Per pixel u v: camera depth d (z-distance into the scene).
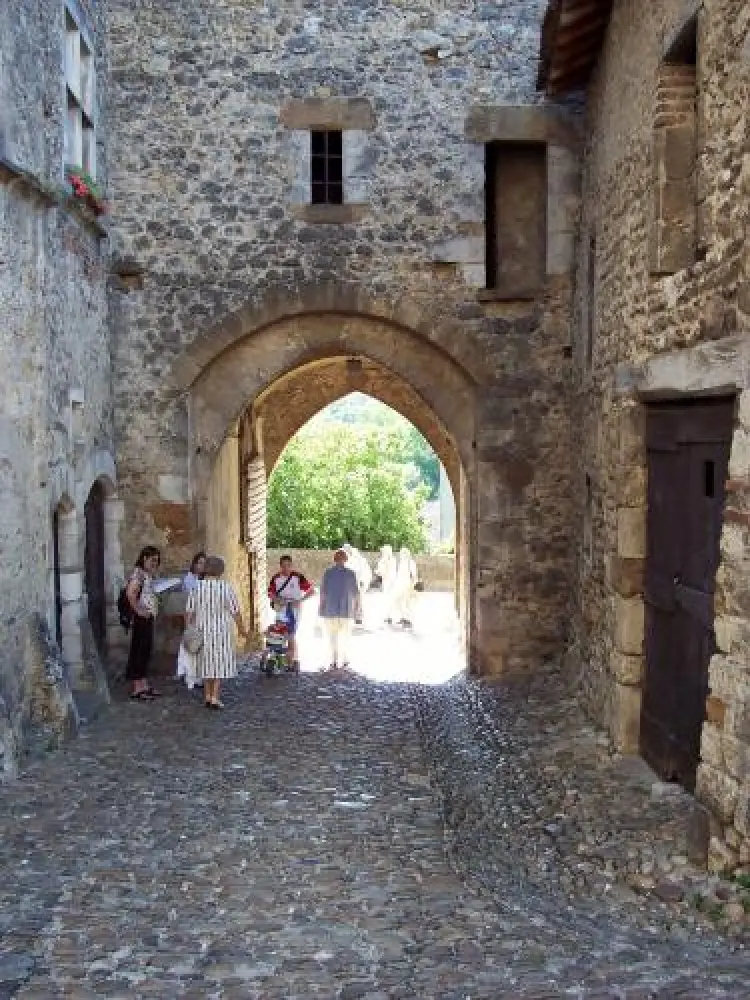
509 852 4.91
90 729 7.16
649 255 5.66
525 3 9.01
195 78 9.06
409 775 6.26
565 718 7.40
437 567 20.62
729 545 4.20
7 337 6.23
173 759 6.49
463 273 9.16
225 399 9.47
